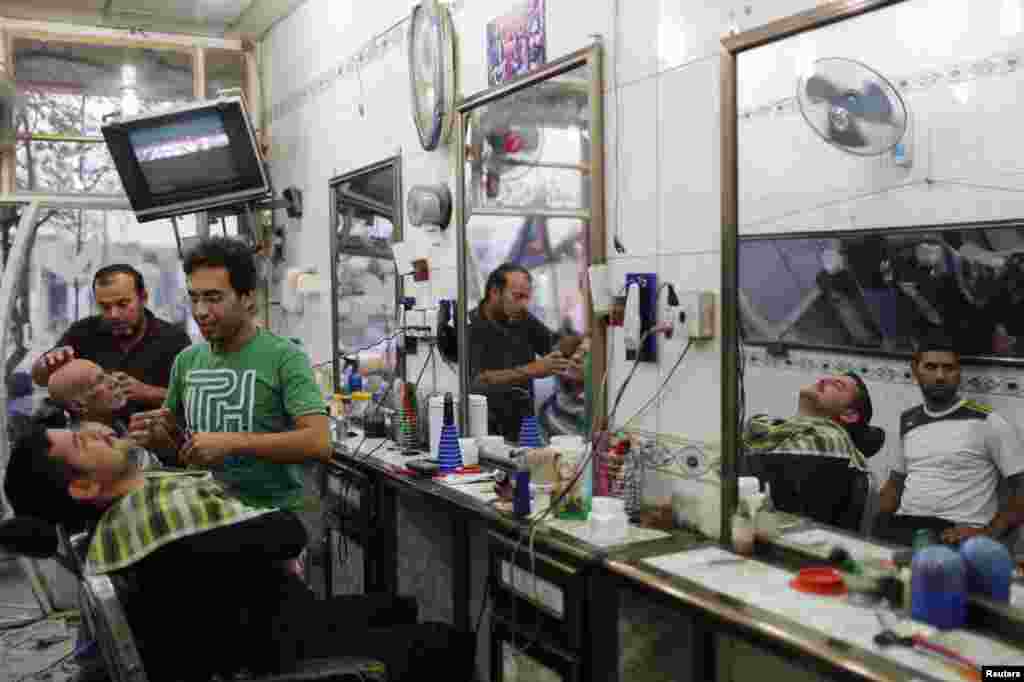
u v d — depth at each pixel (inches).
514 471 93.1
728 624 56.5
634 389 81.7
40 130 169.2
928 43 57.9
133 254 178.2
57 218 170.2
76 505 62.5
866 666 48.3
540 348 94.9
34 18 172.6
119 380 109.0
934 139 58.0
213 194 153.7
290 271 167.2
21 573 163.3
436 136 113.3
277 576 66.6
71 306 171.8
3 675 118.3
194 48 182.5
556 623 71.1
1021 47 53.4
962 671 47.4
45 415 100.6
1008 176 54.6
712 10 72.1
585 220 87.0
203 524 63.1
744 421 70.2
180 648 63.2
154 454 94.0
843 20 62.1
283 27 175.3
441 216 114.3
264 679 64.4
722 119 70.4
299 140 169.2
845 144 62.9
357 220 144.0
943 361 58.3
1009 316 54.8
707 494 74.0
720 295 72.2
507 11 99.3
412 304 124.2
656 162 78.5
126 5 166.7
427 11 112.5
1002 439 55.4
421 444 117.1
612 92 83.4
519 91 97.5
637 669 71.0
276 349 84.8
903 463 60.6
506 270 100.7
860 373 62.9
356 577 111.6
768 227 68.1
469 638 84.4
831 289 64.3
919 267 59.2
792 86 65.7
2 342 149.7
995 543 53.9
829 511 64.8
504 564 78.7
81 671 69.1
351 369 143.7
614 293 83.9
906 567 56.7
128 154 148.6
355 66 142.8
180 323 181.6
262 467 83.2
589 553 69.1
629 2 80.7
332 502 119.3
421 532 106.9
